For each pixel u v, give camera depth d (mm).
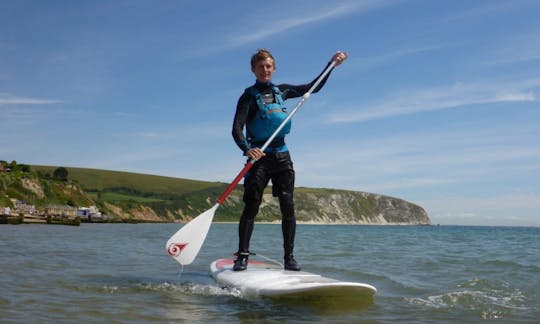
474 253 10805
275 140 4637
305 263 7520
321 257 8945
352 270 6480
